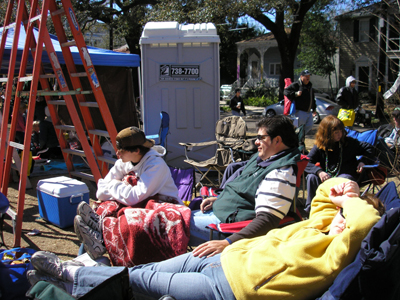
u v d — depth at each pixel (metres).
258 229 2.26
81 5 17.80
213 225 2.46
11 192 5.36
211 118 6.64
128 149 2.87
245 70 35.47
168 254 2.49
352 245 1.80
